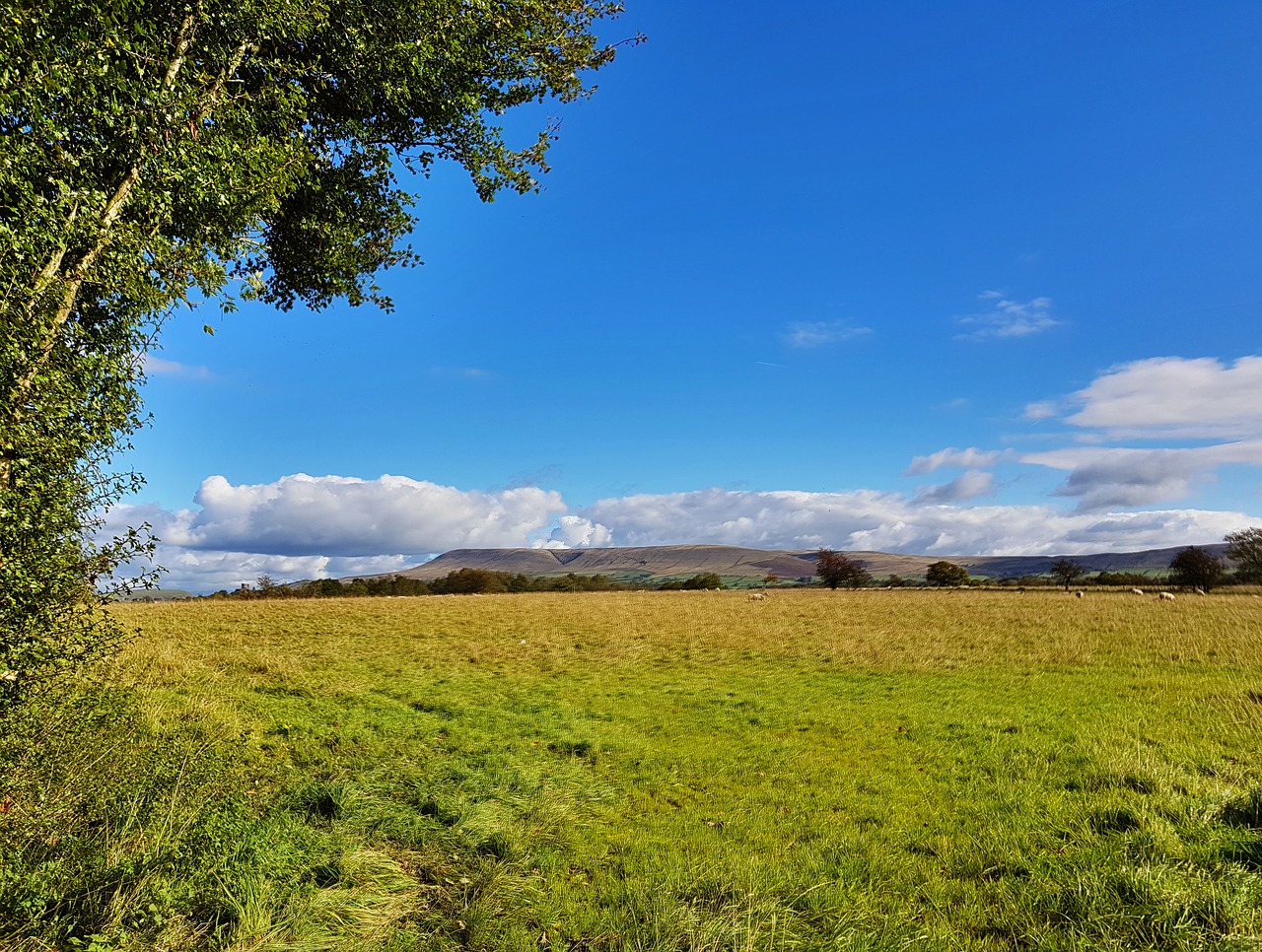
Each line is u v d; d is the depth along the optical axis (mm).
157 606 34281
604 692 15531
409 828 6617
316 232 12680
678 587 95312
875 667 19016
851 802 7633
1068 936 4418
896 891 5328
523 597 53656
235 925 4332
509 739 10836
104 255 6770
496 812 7176
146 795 5891
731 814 7371
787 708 13477
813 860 5895
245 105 9430
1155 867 5105
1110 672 16812
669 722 12312
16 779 5047
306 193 12234
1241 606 35094
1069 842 6047
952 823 6820
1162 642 21797
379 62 11070
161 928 4211
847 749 10172
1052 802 7141
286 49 10828
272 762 8719
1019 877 5422
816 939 4512
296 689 13922
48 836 4832
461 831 6602
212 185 8133
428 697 14359
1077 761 8914
